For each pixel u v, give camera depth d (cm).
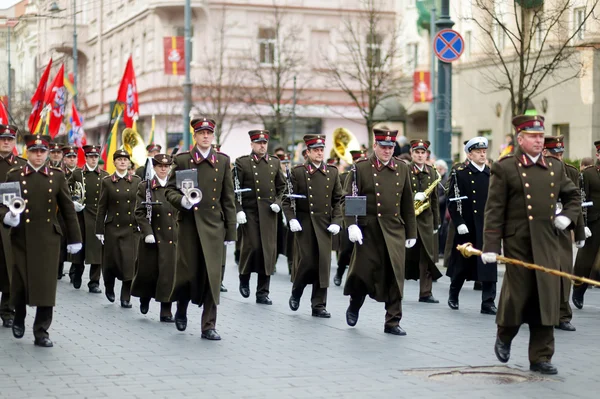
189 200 1596
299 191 1977
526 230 1338
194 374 1341
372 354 1495
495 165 1357
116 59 6856
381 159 1720
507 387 1259
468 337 1661
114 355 1491
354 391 1233
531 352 1356
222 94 5912
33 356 1482
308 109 6228
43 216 1570
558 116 4559
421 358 1459
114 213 2170
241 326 1791
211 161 1670
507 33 2992
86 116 7494
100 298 2253
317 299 1925
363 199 1677
